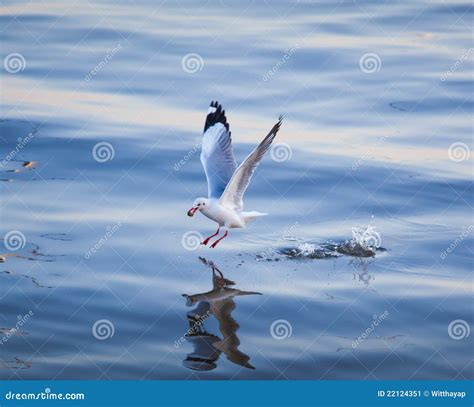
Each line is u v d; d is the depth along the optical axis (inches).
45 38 932.0
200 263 554.3
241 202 545.0
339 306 503.5
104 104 811.4
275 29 971.9
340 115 794.8
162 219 613.0
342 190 669.9
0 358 450.6
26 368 444.8
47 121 778.8
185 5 1040.2
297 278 536.4
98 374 439.5
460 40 949.8
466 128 773.3
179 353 456.1
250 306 501.4
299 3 1056.8
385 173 699.4
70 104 811.4
